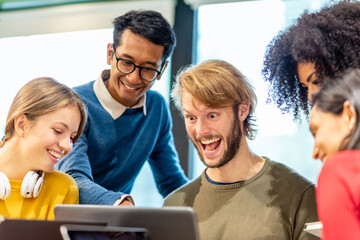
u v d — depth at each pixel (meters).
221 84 1.61
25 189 1.72
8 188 1.71
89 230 1.18
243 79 1.67
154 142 2.31
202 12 3.29
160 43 2.02
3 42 3.57
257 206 1.61
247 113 1.67
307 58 1.56
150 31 1.99
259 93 2.97
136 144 2.24
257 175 1.66
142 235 1.27
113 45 2.07
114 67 2.07
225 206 1.64
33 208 1.76
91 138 2.13
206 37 3.26
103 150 2.16
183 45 3.28
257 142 3.08
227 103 1.61
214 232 1.62
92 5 3.46
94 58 3.42
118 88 2.10
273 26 3.12
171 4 3.31
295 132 3.04
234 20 3.21
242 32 3.18
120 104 2.17
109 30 3.40
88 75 3.41
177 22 3.30
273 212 1.59
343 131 1.15
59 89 1.77
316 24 1.60
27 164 1.74
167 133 2.40
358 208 1.05
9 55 3.55
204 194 1.70
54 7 3.52
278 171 1.66
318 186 1.12
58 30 3.49
